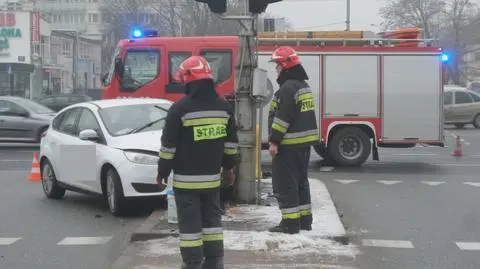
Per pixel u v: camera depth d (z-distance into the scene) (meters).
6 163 15.88
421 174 13.63
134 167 8.70
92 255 6.91
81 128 9.95
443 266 6.40
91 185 9.49
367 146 14.55
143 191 8.72
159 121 9.80
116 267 6.19
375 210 9.41
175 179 5.38
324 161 15.77
